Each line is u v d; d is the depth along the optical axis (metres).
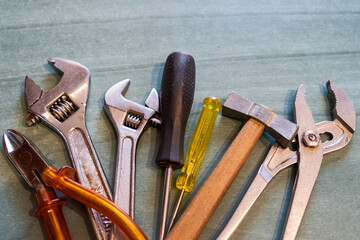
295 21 0.55
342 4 0.57
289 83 0.50
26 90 0.45
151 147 0.45
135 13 0.54
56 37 0.51
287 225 0.41
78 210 0.41
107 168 0.43
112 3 0.54
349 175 0.44
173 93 0.43
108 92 0.46
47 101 0.45
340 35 0.54
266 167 0.43
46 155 0.43
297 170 0.43
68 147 0.43
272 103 0.48
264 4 0.56
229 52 0.52
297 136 0.44
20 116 0.45
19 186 0.42
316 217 0.42
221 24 0.54
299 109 0.46
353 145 0.46
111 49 0.51
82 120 0.44
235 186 0.43
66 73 0.47
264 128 0.44
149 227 0.41
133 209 0.40
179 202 0.41
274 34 0.54
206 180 0.41
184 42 0.52
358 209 0.43
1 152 0.43
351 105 0.47
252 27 0.54
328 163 0.45
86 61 0.50
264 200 0.43
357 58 0.52
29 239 0.39
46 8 0.53
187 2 0.55
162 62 0.50
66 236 0.38
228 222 0.40
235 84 0.49
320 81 0.50
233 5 0.56
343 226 0.42
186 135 0.46
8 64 0.49
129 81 0.47
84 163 0.42
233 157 0.42
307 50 0.53
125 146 0.43
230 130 0.46
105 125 0.46
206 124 0.44
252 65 0.51
